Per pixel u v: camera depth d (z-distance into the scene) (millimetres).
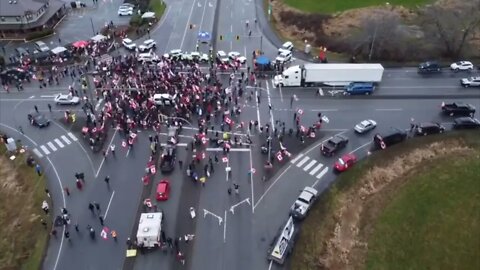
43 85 89688
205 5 130250
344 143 72000
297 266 52438
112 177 66375
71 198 62656
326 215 59562
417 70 95312
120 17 122125
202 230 57406
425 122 77500
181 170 67500
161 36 111812
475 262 53062
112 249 54906
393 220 58500
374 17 98938
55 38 110625
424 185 64125
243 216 59594
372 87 86562
